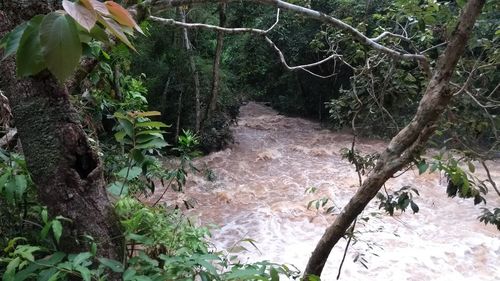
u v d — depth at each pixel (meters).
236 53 12.23
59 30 0.70
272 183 8.85
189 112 10.62
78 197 1.22
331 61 10.78
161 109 10.27
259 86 15.31
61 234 1.23
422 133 1.80
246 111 15.37
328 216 7.18
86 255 1.14
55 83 1.16
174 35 10.22
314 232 6.80
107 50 2.18
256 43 11.44
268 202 7.91
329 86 13.13
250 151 10.89
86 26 0.69
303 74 13.62
